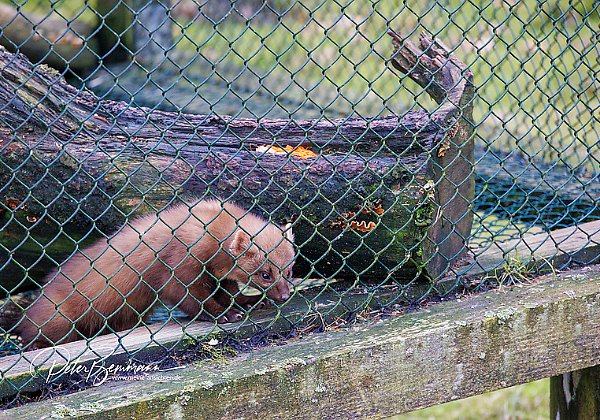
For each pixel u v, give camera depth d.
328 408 3.43
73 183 3.86
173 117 4.07
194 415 3.18
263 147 4.03
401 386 3.55
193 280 3.71
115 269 3.98
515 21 7.91
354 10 9.34
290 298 3.76
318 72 9.20
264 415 3.31
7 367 3.20
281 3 9.12
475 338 3.66
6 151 3.72
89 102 3.96
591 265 4.27
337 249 3.99
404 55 4.23
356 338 3.55
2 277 4.27
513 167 5.96
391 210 3.77
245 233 3.74
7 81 3.70
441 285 3.95
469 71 4.14
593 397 4.29
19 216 3.94
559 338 3.83
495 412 6.01
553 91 7.07
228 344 3.54
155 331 3.59
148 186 3.92
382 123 3.90
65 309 4.03
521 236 4.10
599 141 4.22
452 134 3.88
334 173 3.57
